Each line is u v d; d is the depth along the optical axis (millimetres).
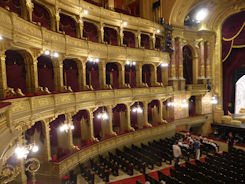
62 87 15047
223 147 21438
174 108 25078
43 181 12617
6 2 11875
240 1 24641
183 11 25031
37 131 12594
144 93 21562
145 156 17594
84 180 13672
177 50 25578
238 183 11352
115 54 19266
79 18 17297
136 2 29406
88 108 16500
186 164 14711
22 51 12008
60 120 14312
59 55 14680
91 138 17109
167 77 25484
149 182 11727
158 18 26109
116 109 20266
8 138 6332
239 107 31391
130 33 23094
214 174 12578
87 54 16781
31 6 12867
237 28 25734
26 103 10359
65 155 14500
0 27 8906
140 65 22359
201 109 27328
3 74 10125
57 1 15023
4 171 6789
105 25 19953
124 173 15133
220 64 27859
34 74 12734
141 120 23438
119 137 19062
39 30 12398
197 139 22609
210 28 27531
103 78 19156
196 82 27547
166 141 21453
